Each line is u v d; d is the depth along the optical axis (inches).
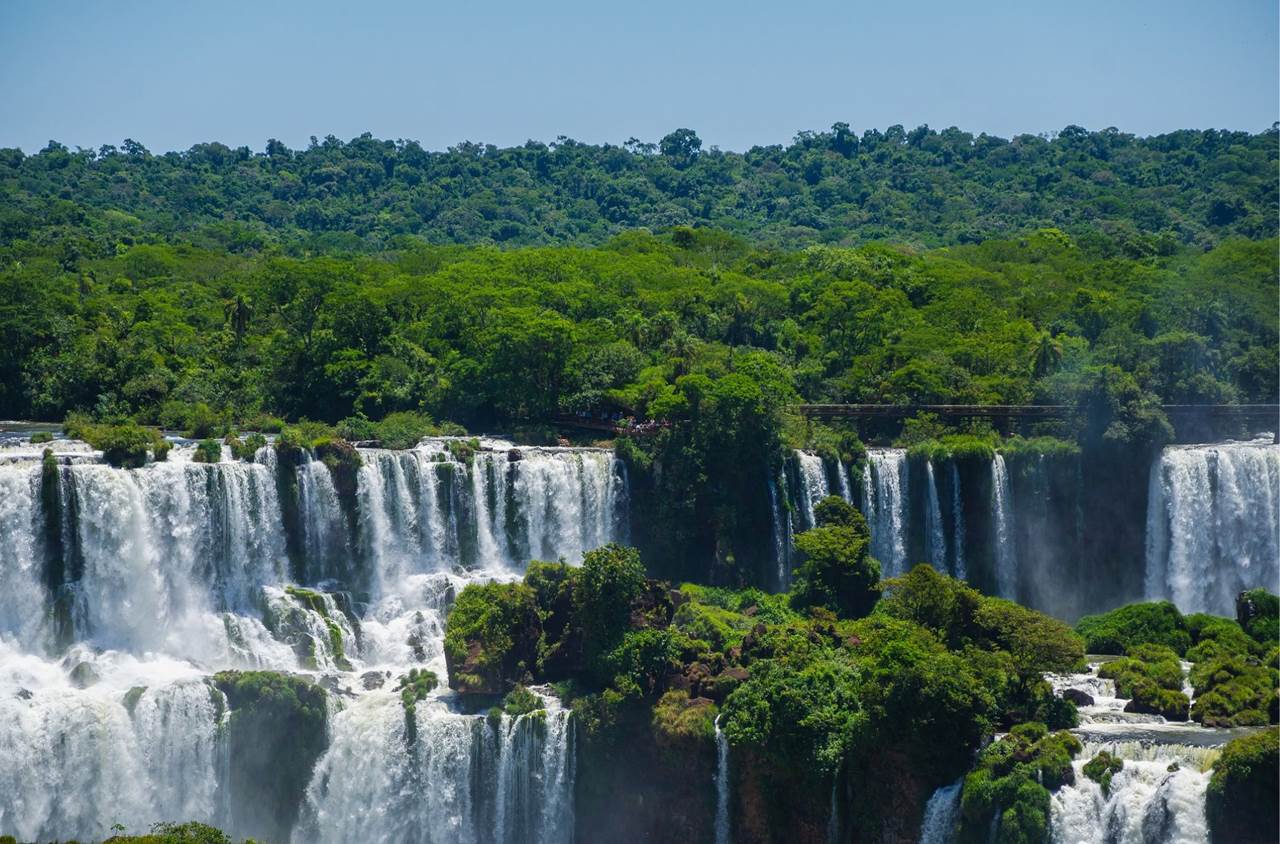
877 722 6742.1
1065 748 6555.1
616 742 7106.3
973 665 6998.0
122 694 7081.7
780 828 6953.7
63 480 7746.1
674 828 7126.0
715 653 7401.6
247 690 7081.7
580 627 7539.4
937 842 6628.9
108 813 6894.7
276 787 7135.8
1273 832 6102.4
